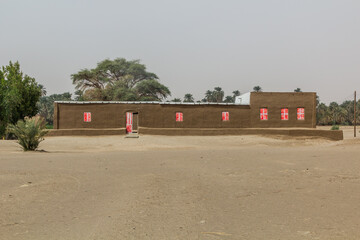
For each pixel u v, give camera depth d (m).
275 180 6.04
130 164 9.08
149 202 4.43
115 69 54.59
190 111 32.62
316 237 2.86
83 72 50.12
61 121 31.45
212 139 27.42
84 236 3.07
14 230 3.29
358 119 113.00
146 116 31.97
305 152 11.95
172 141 25.78
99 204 4.38
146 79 57.31
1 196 4.94
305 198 4.47
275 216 3.62
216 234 3.04
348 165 7.68
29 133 15.81
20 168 8.14
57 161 9.84
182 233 3.09
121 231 3.19
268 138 28.83
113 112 31.69
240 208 4.02
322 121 112.62
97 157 11.20
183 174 7.04
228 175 6.80
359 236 2.84
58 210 4.09
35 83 37.81
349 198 4.38
